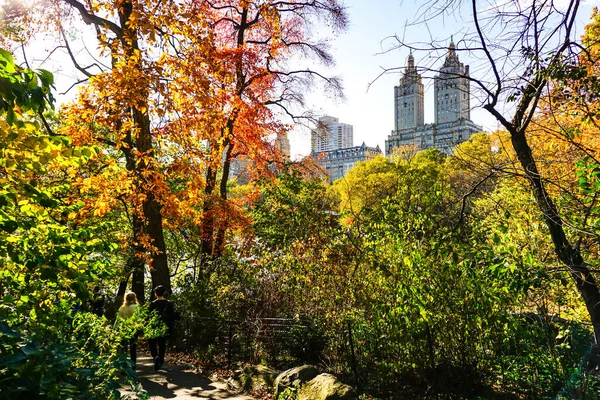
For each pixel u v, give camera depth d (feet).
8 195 11.43
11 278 12.28
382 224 26.43
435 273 23.82
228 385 28.09
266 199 44.93
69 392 9.35
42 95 10.28
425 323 23.48
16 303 12.29
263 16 58.03
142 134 44.93
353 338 28.07
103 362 11.53
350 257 30.01
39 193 12.07
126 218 54.19
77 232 13.37
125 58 38.93
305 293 33.83
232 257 42.96
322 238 32.53
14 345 9.21
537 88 17.34
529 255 17.30
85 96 38.27
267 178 46.73
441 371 24.30
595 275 19.89
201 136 42.06
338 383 23.43
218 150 44.50
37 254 11.68
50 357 9.36
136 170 41.42
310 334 31.65
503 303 22.61
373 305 26.50
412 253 23.79
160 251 41.98
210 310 38.65
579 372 19.84
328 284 31.45
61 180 31.73
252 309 36.88
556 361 22.17
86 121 38.88
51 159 11.82
